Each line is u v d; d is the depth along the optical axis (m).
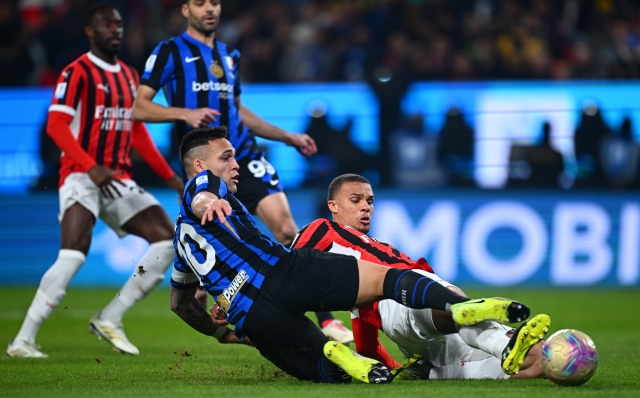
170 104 21.78
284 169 44.09
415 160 44.59
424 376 14.80
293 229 22.14
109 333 21.02
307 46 48.41
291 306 13.56
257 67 47.81
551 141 44.88
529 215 45.09
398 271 13.41
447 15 51.31
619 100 44.94
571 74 48.41
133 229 22.27
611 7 54.50
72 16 48.28
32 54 47.88
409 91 44.47
